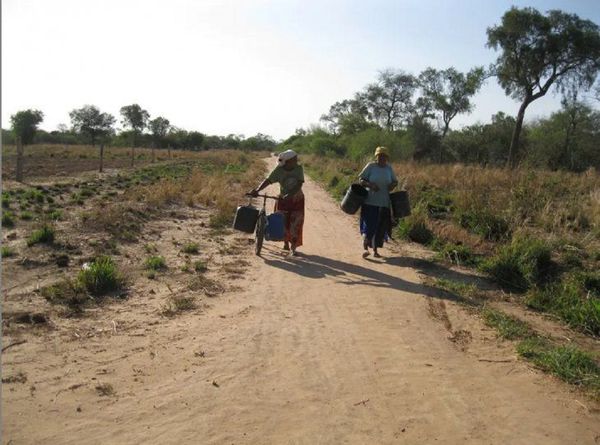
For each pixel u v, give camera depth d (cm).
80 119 7562
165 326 584
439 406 437
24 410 401
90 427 385
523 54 4362
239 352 525
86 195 1481
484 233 1100
